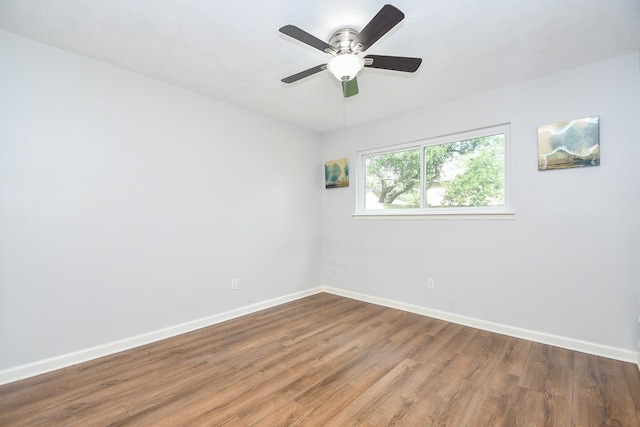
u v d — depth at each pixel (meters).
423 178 3.31
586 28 1.85
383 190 3.72
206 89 2.80
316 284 4.15
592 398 1.74
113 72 2.36
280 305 3.59
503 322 2.68
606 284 2.24
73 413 1.63
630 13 1.70
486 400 1.74
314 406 1.69
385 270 3.54
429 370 2.06
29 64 2.00
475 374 2.01
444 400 1.74
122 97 2.40
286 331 2.78
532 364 2.13
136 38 1.99
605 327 2.24
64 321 2.13
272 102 3.12
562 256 2.41
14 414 1.62
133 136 2.46
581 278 2.33
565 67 2.35
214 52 2.16
